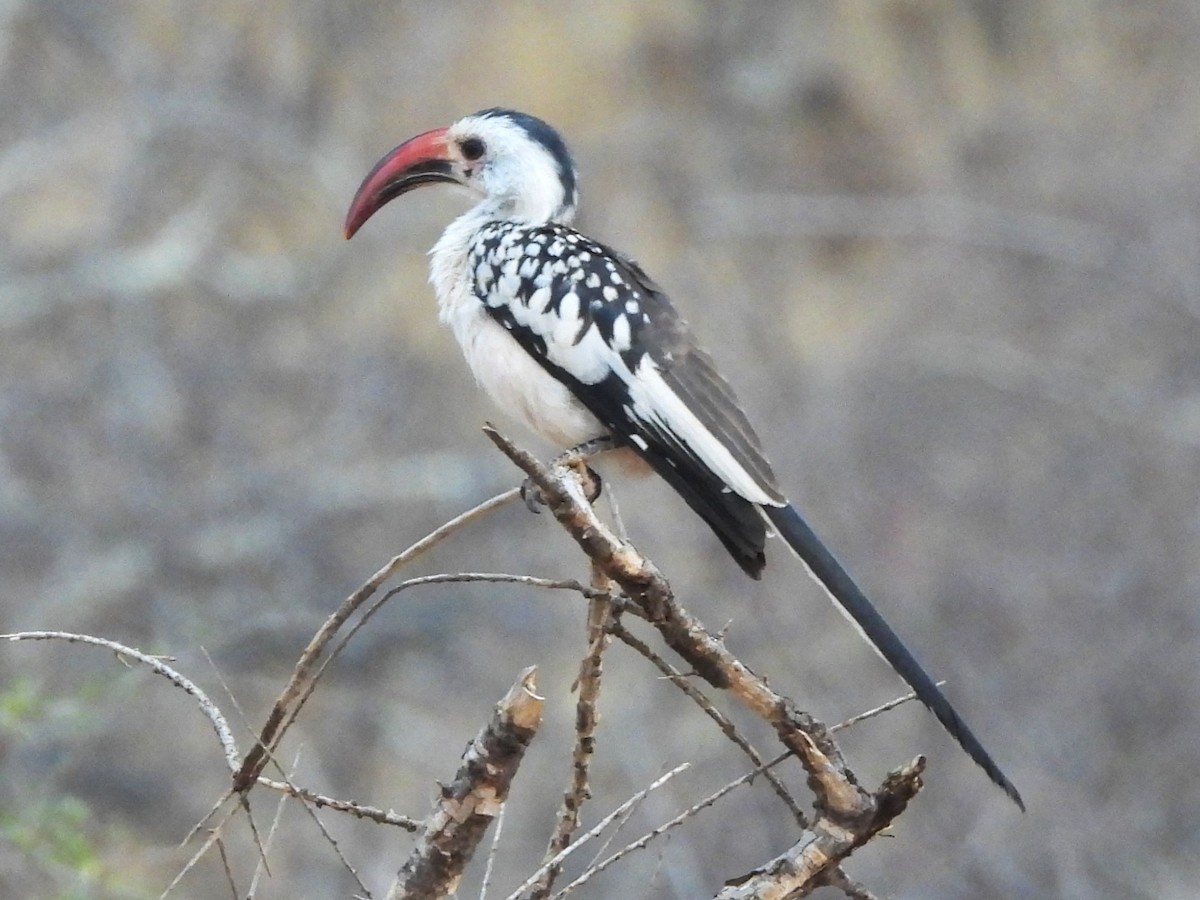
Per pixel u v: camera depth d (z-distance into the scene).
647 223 18.94
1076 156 18.05
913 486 14.57
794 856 5.37
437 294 7.73
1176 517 14.01
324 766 13.04
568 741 12.93
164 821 12.18
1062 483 14.34
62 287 15.75
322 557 14.46
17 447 14.75
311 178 17.88
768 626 13.33
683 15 20.69
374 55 18.97
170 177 17.42
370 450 15.58
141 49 18.00
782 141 20.11
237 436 15.36
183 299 16.31
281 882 11.39
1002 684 13.09
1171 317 16.02
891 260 18.16
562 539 14.73
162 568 14.04
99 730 11.53
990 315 16.64
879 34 20.62
